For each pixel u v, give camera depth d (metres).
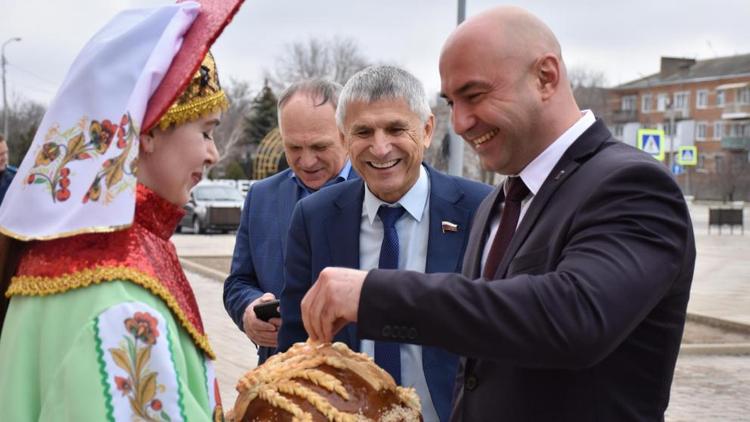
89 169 1.95
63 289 1.96
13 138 58.97
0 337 2.12
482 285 2.09
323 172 4.05
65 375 1.88
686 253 2.26
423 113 3.30
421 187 3.40
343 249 3.40
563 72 2.49
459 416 2.56
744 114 77.06
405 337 2.10
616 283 2.09
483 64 2.38
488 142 2.46
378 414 2.18
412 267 3.35
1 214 2.08
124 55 2.01
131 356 1.90
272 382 2.16
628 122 83.44
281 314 3.49
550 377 2.33
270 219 4.14
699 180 67.94
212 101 2.18
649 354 2.33
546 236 2.36
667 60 83.75
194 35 2.06
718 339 10.75
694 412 7.57
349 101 3.27
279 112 4.12
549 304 2.05
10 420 1.95
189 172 2.17
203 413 1.98
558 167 2.45
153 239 2.11
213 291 14.48
